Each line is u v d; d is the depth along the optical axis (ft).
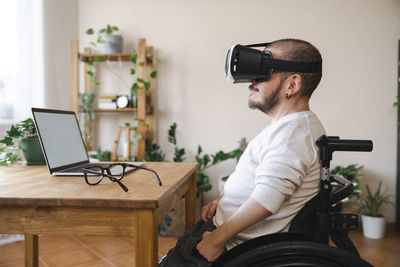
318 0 9.90
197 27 10.36
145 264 2.58
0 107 7.66
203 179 9.25
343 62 9.84
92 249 7.86
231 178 3.45
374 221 8.90
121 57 9.87
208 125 10.40
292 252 2.48
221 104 10.34
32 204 2.61
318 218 2.77
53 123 4.20
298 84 3.07
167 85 10.49
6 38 7.96
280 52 3.09
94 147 10.68
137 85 9.20
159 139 10.57
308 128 2.93
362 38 9.77
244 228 2.78
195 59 10.39
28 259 5.04
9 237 8.11
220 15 10.28
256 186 2.83
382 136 9.75
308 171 2.90
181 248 3.25
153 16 10.48
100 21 10.59
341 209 9.08
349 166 9.55
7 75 7.95
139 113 9.36
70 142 4.53
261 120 10.22
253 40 10.17
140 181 3.36
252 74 3.07
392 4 9.64
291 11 10.00
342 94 9.87
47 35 9.00
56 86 9.36
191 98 10.43
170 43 10.45
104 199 2.56
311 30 9.94
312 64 3.06
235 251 2.71
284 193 2.73
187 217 4.96
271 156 2.82
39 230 2.69
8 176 3.68
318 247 2.46
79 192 2.81
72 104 9.34
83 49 10.61
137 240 2.58
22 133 4.76
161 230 8.89
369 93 9.77
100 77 10.64
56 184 3.18
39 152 4.67
